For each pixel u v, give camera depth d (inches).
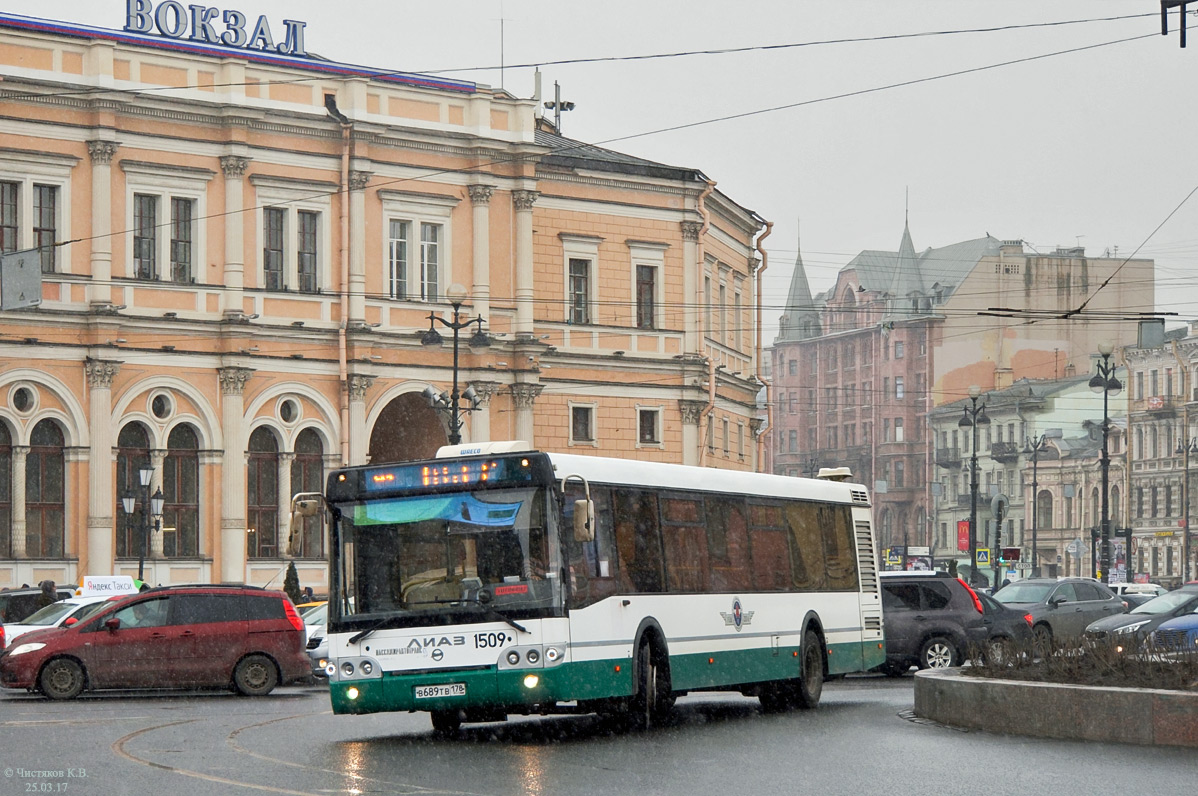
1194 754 784.3
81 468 2132.1
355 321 2290.8
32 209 2114.9
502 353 2428.6
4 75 2078.0
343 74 2300.7
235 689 1338.6
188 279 2213.3
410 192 2353.6
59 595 1907.0
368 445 2313.0
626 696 919.0
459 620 862.5
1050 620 1817.2
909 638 1536.7
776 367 7455.7
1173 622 1517.0
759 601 1065.5
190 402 2206.0
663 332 2610.7
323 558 2288.4
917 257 6663.4
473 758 788.6
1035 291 6053.2
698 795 652.1
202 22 2222.0
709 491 1031.6
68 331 2126.0
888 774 718.5
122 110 2155.5
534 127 2642.7
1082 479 5433.1
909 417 6510.8
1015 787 674.8
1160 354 5182.1
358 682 868.6
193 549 2212.1
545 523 868.0
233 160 2222.0
